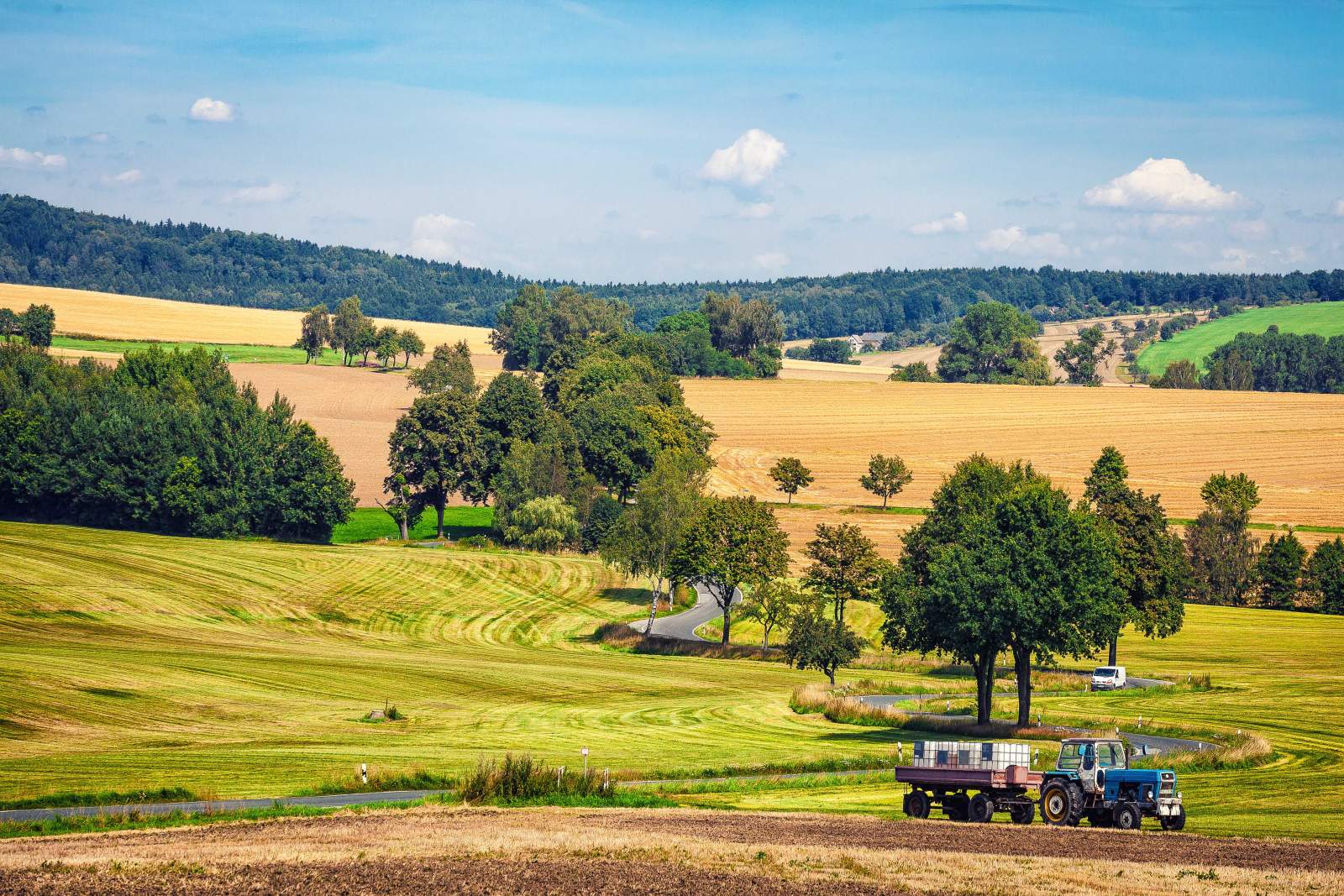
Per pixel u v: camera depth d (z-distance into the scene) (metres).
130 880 29.55
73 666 80.62
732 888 29.44
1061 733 72.62
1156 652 118.69
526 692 88.88
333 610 122.06
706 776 57.50
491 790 45.91
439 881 29.78
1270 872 31.58
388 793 48.72
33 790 46.72
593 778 49.00
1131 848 35.88
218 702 75.75
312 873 30.41
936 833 38.72
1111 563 79.38
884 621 128.88
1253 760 59.97
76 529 143.62
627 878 30.22
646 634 121.69
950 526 102.25
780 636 126.75
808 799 49.72
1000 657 117.12
